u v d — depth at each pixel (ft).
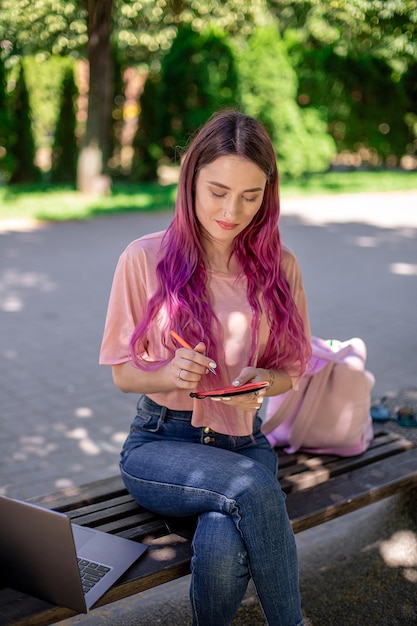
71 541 5.88
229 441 7.69
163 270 7.50
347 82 61.67
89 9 43.70
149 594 9.48
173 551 7.06
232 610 6.66
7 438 14.06
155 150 59.82
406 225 43.39
